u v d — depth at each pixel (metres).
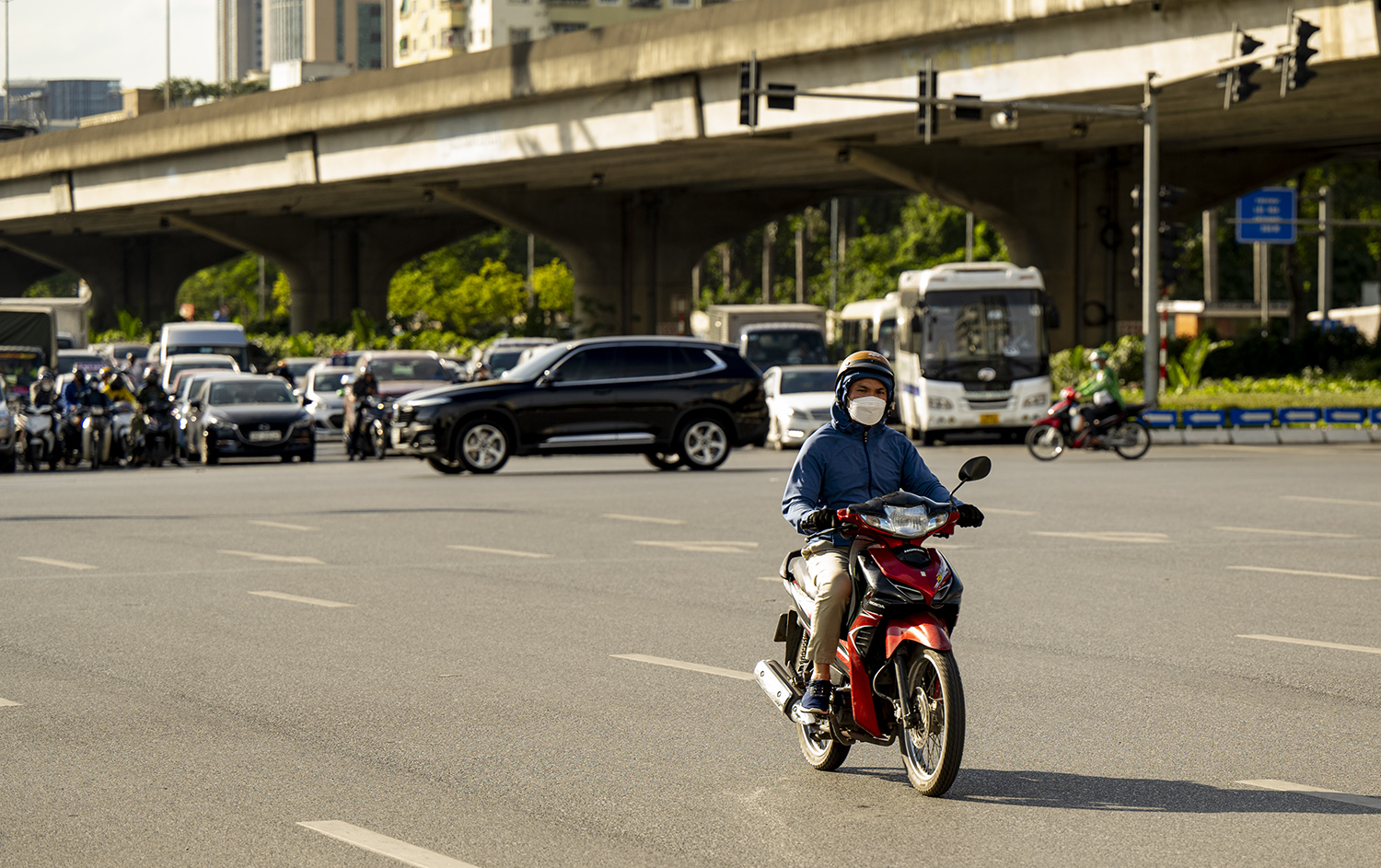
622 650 13.22
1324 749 9.73
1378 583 16.88
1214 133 60.06
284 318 125.12
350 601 15.97
